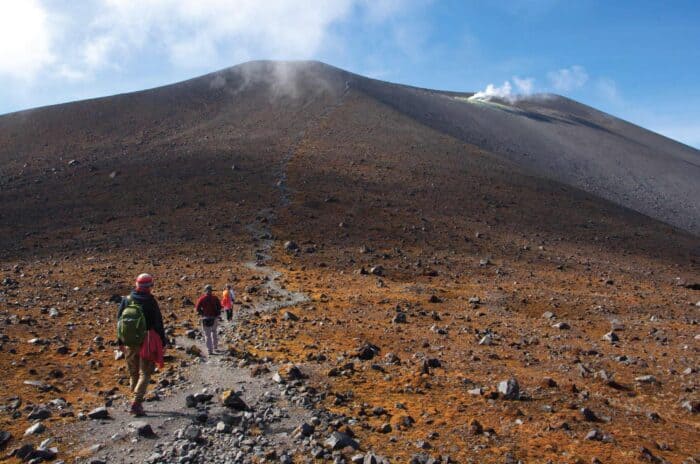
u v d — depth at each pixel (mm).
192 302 23766
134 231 44812
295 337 18094
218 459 7652
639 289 34031
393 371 13930
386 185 66250
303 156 75875
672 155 147500
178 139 85812
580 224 61469
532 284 33906
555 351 18016
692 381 14750
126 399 10266
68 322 18328
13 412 9195
